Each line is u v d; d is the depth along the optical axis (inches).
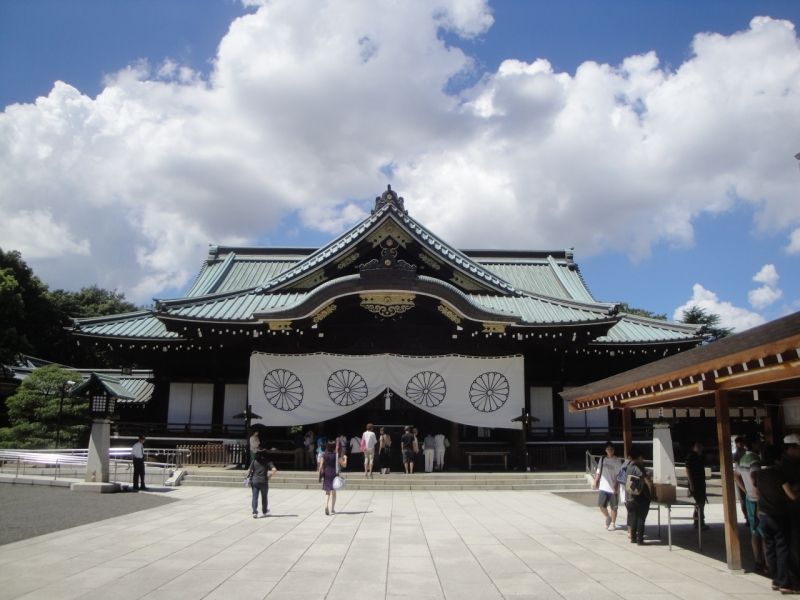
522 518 661.9
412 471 1055.6
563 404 1269.7
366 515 675.4
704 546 510.9
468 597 355.9
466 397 1127.0
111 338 1206.9
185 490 891.4
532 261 1652.3
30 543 493.7
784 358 314.7
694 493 571.2
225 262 1582.2
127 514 654.5
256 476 659.4
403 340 1191.6
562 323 1135.6
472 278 1235.9
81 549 472.7
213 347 1232.8
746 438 523.2
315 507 737.6
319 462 911.0
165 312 1088.2
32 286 2208.4
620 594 362.6
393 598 352.2
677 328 1301.7
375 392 1116.5
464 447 1185.4
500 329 1135.6
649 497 524.4
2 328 1571.1
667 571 421.1
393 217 1176.8
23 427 1251.8
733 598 354.6
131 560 437.7
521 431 1123.3
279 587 371.9
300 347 1179.9
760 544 417.1
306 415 1108.5
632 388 495.5
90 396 868.0
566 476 1004.6
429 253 1210.6
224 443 1125.7
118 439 1205.1
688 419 1285.7
